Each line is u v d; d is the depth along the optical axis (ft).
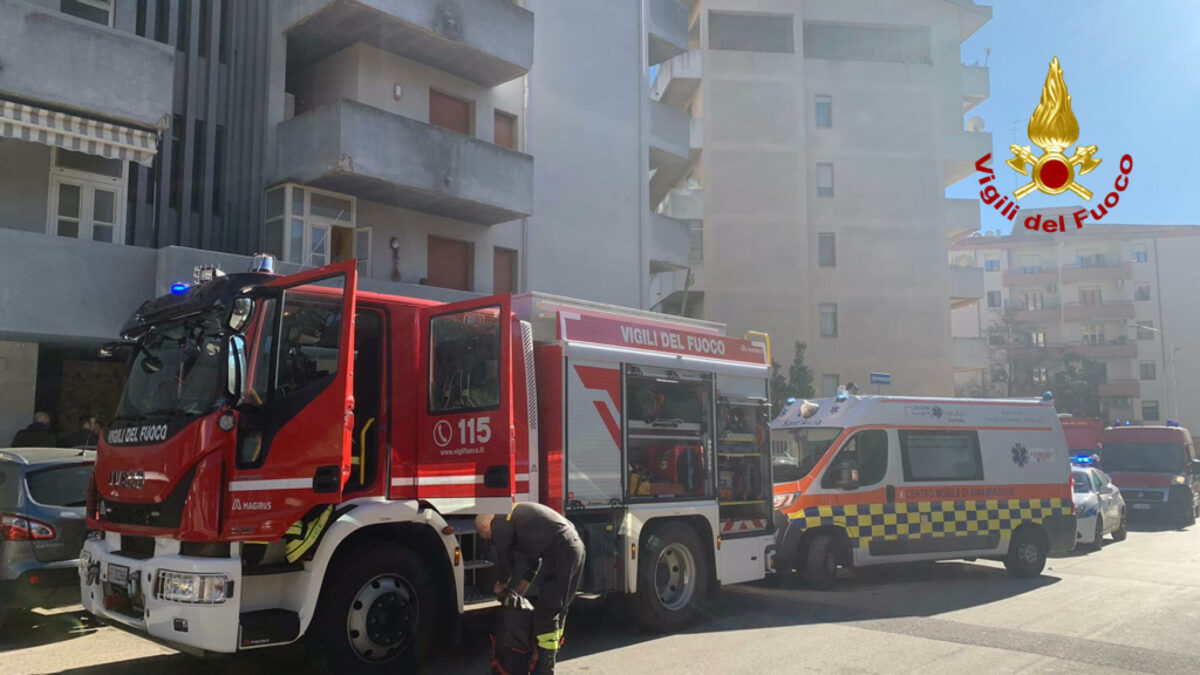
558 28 71.72
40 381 46.60
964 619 28.73
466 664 22.68
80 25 42.11
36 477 25.41
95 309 41.93
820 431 37.32
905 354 113.09
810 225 113.60
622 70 77.05
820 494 35.09
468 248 64.28
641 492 26.09
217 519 17.85
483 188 58.65
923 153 117.19
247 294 18.90
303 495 18.74
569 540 17.33
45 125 40.68
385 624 20.18
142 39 44.27
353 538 20.35
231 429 18.22
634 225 76.28
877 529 35.86
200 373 19.24
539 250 68.33
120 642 25.13
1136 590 35.27
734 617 29.04
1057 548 39.96
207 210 53.26
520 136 67.62
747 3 114.83
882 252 114.32
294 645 24.70
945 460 38.22
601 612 29.58
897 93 117.80
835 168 115.14
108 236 45.83
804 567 34.53
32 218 43.29
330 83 58.03
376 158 52.26
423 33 55.72
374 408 21.36
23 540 24.43
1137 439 76.02
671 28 84.33
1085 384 182.80
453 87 62.54
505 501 20.17
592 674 21.49
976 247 220.02
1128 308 204.95
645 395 26.89
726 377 29.94
